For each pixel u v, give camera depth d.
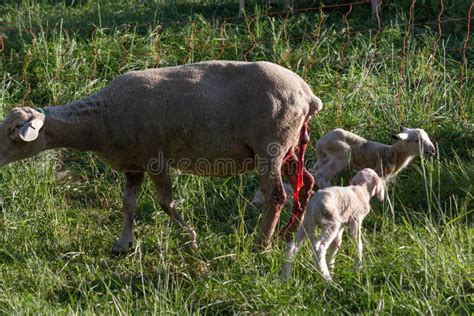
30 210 10.30
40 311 7.92
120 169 9.24
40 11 15.59
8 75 12.27
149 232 9.98
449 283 7.80
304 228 8.46
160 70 9.06
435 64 13.03
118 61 12.75
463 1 14.48
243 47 13.20
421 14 14.58
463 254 8.34
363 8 14.95
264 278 8.29
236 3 15.60
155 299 7.91
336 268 8.56
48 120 8.80
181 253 9.35
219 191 10.74
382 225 9.51
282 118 8.87
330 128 11.55
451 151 11.30
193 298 8.20
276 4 15.20
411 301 7.62
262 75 8.87
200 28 14.02
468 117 11.77
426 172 10.70
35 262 9.07
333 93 12.06
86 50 12.99
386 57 12.77
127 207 9.42
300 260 8.56
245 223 10.12
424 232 9.12
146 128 8.84
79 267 9.19
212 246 9.49
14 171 10.65
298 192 9.50
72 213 10.45
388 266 8.32
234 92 8.90
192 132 8.88
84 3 16.48
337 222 8.34
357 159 10.85
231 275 8.65
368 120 11.73
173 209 9.31
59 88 12.06
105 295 8.35
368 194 8.75
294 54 12.83
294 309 7.79
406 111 11.79
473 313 7.33
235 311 8.03
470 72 12.72
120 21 14.72
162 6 15.51
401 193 10.48
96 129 8.91
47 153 11.02
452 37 13.94
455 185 10.37
